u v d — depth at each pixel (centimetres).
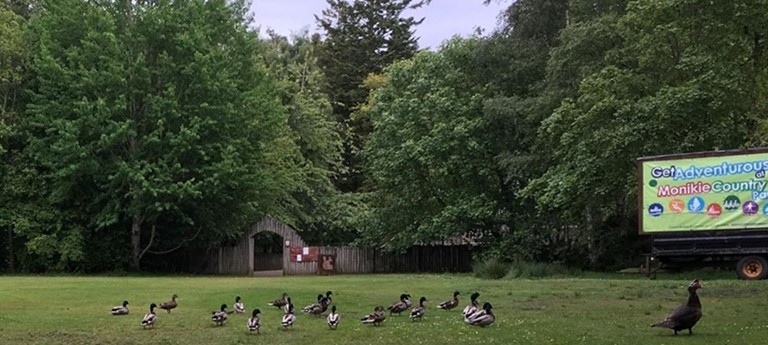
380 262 5206
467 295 2289
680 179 2961
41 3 4919
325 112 6462
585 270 3881
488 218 4291
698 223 2914
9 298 2291
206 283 3038
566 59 3581
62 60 4397
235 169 4328
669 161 2983
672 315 1416
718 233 2884
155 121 4297
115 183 4275
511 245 4125
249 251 4869
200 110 4359
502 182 4375
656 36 3075
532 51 4091
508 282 2847
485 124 4200
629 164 3194
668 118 3011
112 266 4622
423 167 4569
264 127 4709
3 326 1642
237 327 1650
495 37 4284
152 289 2648
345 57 7800
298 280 3316
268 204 5056
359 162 6931
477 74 4425
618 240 4031
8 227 4547
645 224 3014
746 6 2717
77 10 4381
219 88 4375
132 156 4269
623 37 3406
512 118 4022
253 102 4581
